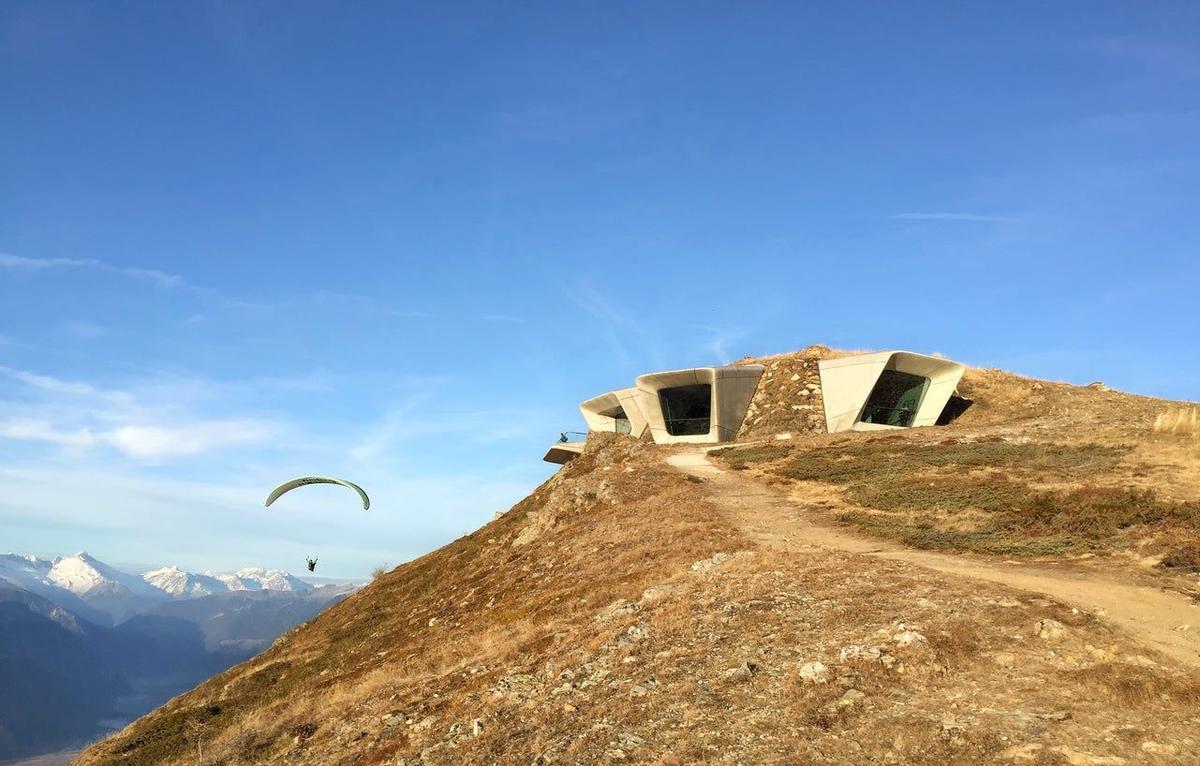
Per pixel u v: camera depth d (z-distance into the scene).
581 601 24.89
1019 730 10.19
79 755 29.11
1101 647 13.36
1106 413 65.12
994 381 79.12
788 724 11.42
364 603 47.78
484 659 20.59
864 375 71.69
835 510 36.09
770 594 19.08
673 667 14.87
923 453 47.03
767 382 80.00
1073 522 28.02
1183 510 26.56
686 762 10.63
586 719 13.13
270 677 35.75
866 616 16.22
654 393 81.62
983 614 15.64
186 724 29.05
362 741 16.23
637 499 43.38
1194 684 11.32
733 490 43.62
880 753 10.16
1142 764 8.95
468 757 12.95
